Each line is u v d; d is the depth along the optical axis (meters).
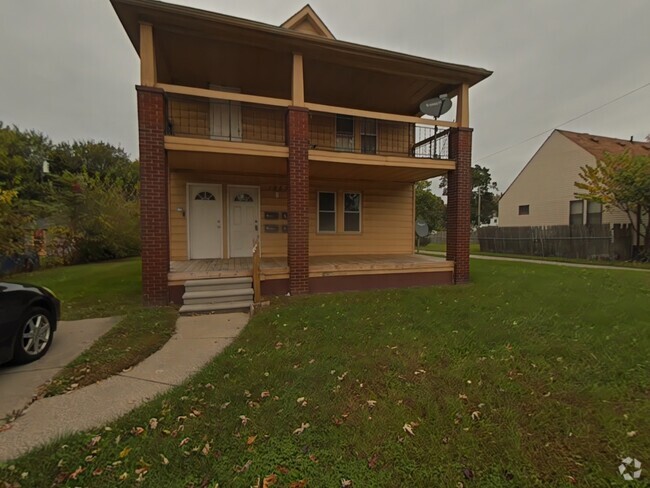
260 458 1.94
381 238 10.30
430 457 1.93
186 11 5.36
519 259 14.74
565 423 2.25
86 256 13.98
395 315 4.99
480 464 1.88
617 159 12.95
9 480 1.78
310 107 6.61
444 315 4.95
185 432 2.18
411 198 10.58
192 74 7.68
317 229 9.62
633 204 13.00
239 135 8.46
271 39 6.14
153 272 5.70
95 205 14.14
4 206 9.60
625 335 3.98
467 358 3.37
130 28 5.70
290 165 6.50
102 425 2.31
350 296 6.48
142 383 2.96
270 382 2.89
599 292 6.61
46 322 3.73
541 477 1.79
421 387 2.78
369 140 9.82
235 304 5.71
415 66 7.12
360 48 6.51
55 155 26.53
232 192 8.65
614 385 2.79
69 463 1.91
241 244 8.74
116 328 4.52
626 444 2.04
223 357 3.48
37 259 11.98
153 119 5.58
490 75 7.48
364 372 3.07
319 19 8.42
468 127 7.76
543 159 18.44
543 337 3.96
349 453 1.98
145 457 1.95
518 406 2.48
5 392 2.80
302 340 3.96
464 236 7.89
